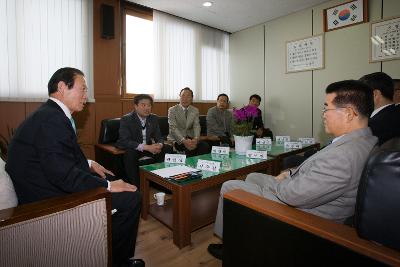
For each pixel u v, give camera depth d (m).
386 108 1.58
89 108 3.36
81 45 3.21
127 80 3.74
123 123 2.78
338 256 0.72
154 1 3.60
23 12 2.77
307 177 1.02
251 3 3.69
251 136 2.47
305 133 4.05
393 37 3.10
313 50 3.84
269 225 0.90
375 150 0.71
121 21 3.64
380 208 0.63
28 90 2.84
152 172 1.88
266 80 4.50
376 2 3.24
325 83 3.76
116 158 2.59
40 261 0.89
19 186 1.20
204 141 3.35
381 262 0.63
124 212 1.42
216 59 4.84
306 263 0.80
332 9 3.61
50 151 1.15
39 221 0.88
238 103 4.99
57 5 3.00
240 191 1.09
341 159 0.96
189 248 1.72
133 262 1.45
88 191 1.05
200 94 4.59
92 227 1.01
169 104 4.14
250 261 0.97
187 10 3.92
